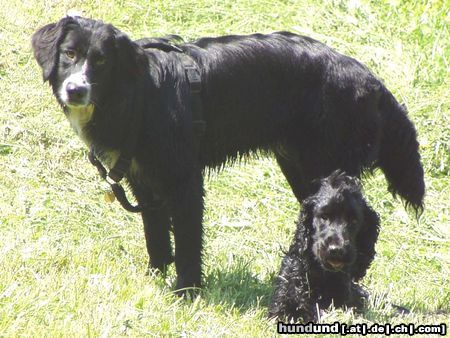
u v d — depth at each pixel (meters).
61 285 8.94
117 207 11.97
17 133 13.05
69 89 8.84
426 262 12.09
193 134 9.66
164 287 9.56
